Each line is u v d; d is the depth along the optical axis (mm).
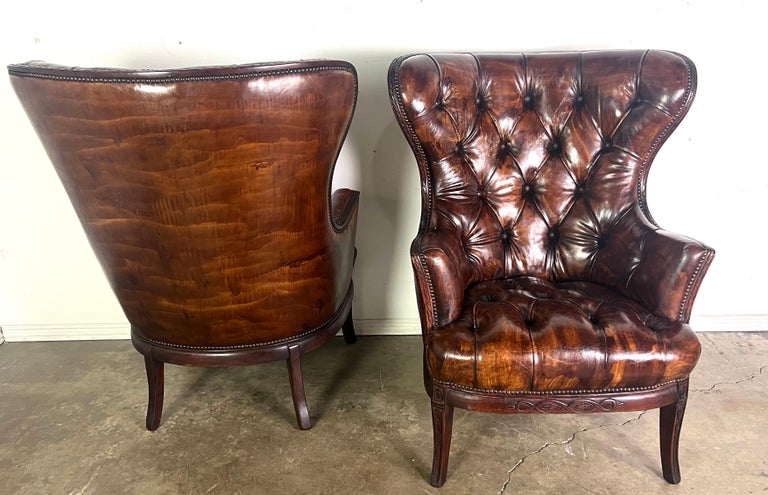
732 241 1880
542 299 1303
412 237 1896
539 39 1680
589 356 1114
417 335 2021
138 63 1674
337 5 1623
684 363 1137
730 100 1717
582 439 1454
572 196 1498
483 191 1497
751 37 1649
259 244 1214
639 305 1279
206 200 1119
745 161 1779
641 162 1434
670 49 1680
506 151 1501
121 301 1365
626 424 1509
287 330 1378
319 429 1503
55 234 1862
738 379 1698
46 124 1092
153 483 1320
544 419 1536
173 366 1813
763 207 1828
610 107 1432
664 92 1370
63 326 1995
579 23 1659
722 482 1301
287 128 1096
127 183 1110
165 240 1177
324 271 1374
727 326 1980
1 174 1776
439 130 1389
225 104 1015
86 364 1848
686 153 1781
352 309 1992
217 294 1258
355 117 1743
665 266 1227
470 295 1362
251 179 1119
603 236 1469
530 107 1492
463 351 1129
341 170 1812
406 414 1564
